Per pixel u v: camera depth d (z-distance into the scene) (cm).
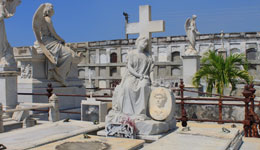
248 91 711
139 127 616
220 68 1334
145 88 644
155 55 3491
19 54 1128
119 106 662
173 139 496
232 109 976
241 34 3092
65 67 1201
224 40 3153
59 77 1195
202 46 3238
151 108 652
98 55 3769
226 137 507
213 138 503
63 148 480
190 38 1797
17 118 907
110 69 3484
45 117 1066
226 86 1311
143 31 739
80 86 1308
